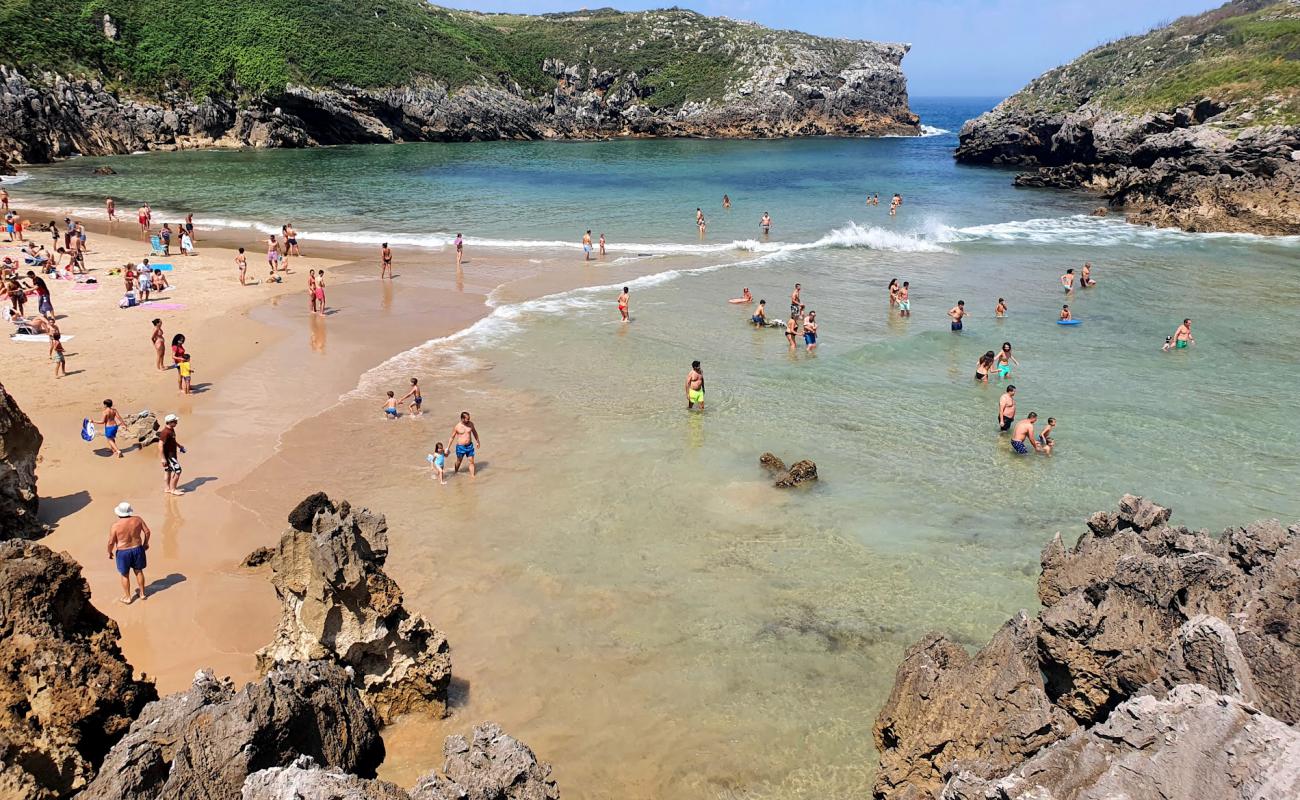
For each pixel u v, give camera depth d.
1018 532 16.25
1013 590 14.27
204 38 100.44
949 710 9.66
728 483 18.19
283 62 103.56
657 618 13.56
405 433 20.44
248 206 56.66
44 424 20.12
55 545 15.01
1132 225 53.22
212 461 18.66
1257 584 9.48
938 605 13.90
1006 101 96.00
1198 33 76.62
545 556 15.29
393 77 114.31
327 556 10.26
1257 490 17.73
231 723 7.71
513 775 7.68
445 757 8.07
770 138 131.50
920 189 71.19
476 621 13.37
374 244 44.81
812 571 14.95
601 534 16.09
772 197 64.56
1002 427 20.94
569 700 11.67
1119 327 29.95
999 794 6.53
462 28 135.12
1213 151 55.19
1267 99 56.84
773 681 12.12
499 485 17.95
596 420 21.52
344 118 107.31
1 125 78.56
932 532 16.25
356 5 122.31
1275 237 48.03
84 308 30.30
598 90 134.88
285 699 8.12
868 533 16.22
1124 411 22.14
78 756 8.08
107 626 9.44
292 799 6.39
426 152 101.69
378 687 10.87
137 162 82.88
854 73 139.12
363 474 18.28
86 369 24.03
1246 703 6.09
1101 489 17.95
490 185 69.81
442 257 41.53
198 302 31.78
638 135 133.38
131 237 45.69
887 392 23.61
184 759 7.45
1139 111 68.81
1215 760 5.83
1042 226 52.84
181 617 12.97
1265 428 20.95
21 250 37.50
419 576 14.54
